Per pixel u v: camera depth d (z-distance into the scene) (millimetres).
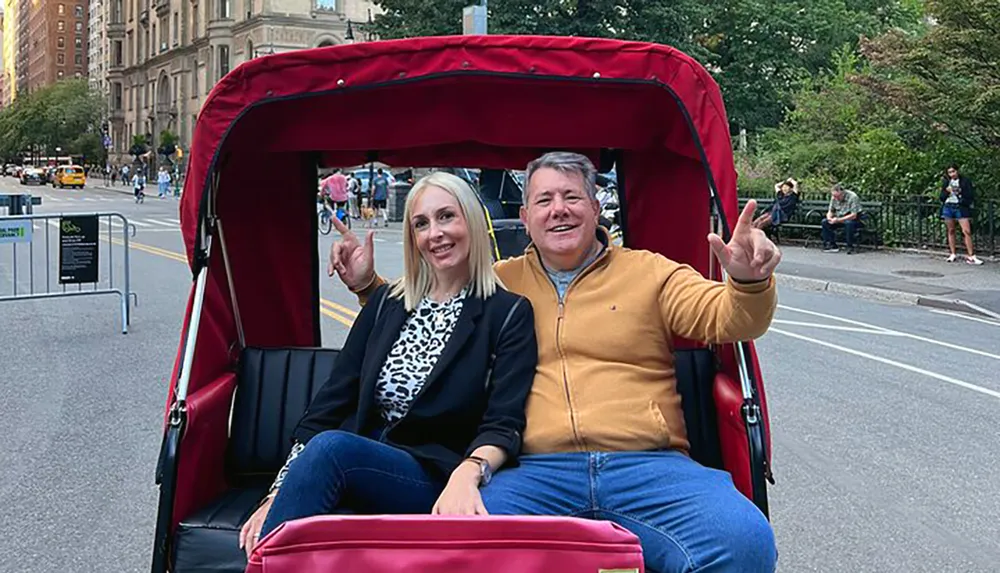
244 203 4309
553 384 3350
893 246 19188
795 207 20812
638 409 3281
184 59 75562
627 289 3453
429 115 4008
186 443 3361
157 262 17531
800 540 4738
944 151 19078
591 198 3512
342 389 3465
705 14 34188
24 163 115812
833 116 24984
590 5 32281
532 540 2523
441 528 2523
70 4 165000
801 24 41094
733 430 3430
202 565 3191
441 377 3293
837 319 12047
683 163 4203
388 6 33500
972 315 12539
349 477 2975
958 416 7133
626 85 3520
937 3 17375
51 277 15078
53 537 4676
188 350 3514
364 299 4109
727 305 3074
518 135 4141
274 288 4535
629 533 2537
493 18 30594
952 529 4895
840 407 7387
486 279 3451
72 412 6961
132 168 85125
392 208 27547
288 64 3477
